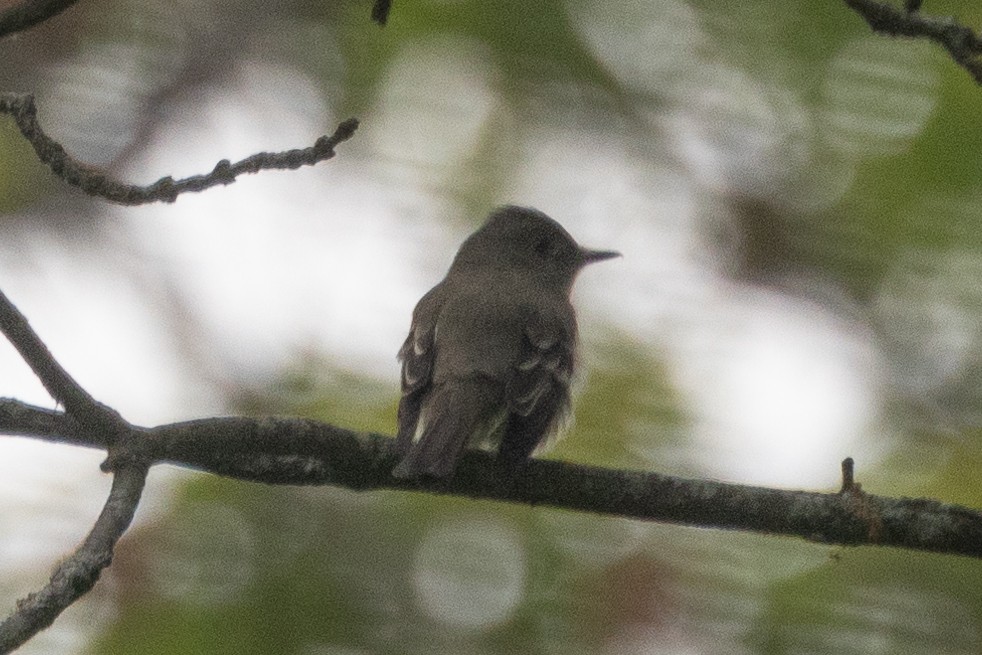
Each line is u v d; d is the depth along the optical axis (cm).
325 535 1039
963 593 1005
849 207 1170
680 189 1223
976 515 880
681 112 1238
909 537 880
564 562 1042
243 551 1026
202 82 1415
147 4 1420
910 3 769
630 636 1017
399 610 1019
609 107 1253
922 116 1157
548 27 1266
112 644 981
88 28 1422
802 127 1198
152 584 1005
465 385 976
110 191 775
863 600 1005
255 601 1005
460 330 1016
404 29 1291
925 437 1101
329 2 1350
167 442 823
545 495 907
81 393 802
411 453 880
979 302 1141
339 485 890
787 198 1185
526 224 1185
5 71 1420
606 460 1061
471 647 1012
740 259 1175
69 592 697
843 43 1193
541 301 1069
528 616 1023
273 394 1152
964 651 992
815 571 1022
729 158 1212
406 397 986
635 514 905
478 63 1274
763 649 1000
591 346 1115
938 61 1157
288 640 999
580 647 1016
